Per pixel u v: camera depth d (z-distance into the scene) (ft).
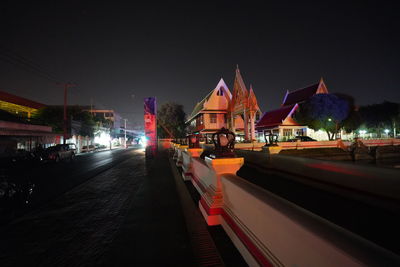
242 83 79.66
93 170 43.11
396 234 9.35
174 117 143.84
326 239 4.09
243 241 8.72
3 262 9.94
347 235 4.11
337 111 73.56
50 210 17.92
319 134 93.86
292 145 51.52
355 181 14.44
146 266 8.94
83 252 10.67
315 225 4.66
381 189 12.51
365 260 3.27
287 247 5.53
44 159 54.34
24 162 50.19
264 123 102.01
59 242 11.89
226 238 10.86
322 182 17.85
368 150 43.78
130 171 39.04
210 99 100.01
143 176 33.01
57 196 22.63
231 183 10.14
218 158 12.08
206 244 10.36
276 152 27.68
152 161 51.16
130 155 83.92
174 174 31.99
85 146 117.39
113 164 52.70
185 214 14.51
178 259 9.33
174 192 21.65
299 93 106.52
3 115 63.41
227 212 11.00
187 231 12.07
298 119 89.04
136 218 14.57
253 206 7.66
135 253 10.02
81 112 127.85
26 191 19.24
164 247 10.43
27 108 100.32
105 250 10.69
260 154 29.32
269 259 6.57
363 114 118.32
